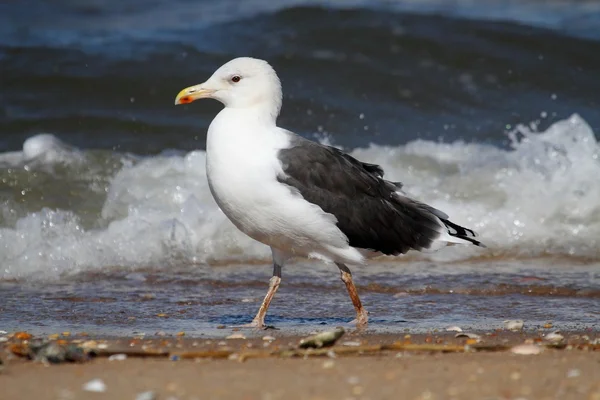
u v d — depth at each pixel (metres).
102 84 21.38
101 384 7.41
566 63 22.86
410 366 8.13
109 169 16.55
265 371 7.93
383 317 11.11
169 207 15.46
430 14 24.56
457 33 23.70
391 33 23.59
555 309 11.51
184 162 16.47
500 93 21.78
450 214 15.35
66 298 12.09
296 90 21.50
